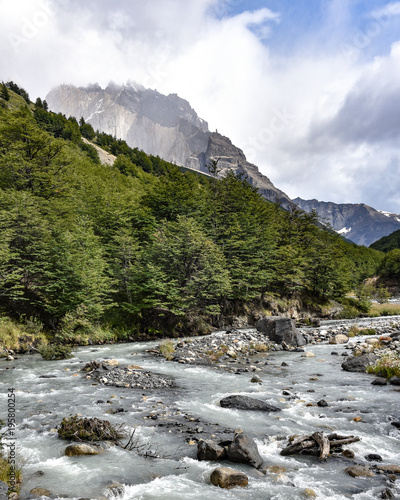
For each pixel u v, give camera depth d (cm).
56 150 4825
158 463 740
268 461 757
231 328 4203
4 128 4484
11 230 3022
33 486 627
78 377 1620
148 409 1125
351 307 6147
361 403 1177
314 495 602
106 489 610
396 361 1645
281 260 5650
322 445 791
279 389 1403
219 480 643
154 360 2138
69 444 826
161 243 3806
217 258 4009
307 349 2525
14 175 4241
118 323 3394
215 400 1245
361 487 635
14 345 2466
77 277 3075
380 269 11900
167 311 3778
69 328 2827
